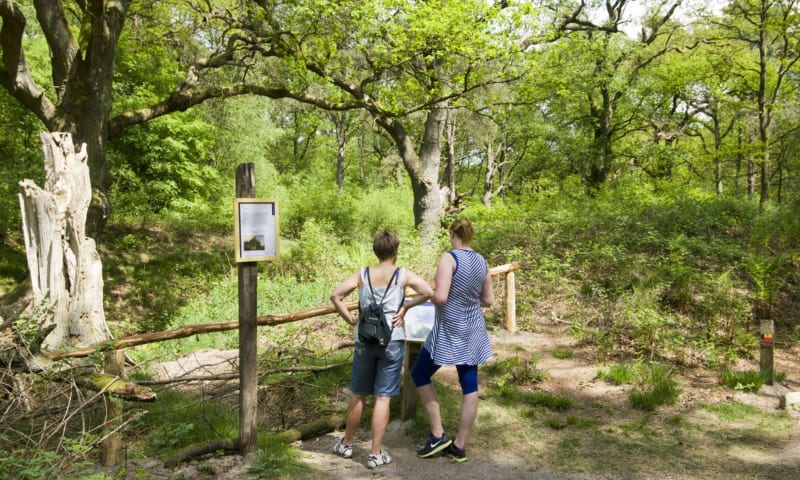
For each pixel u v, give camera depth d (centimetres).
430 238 1208
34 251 595
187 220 2019
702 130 3397
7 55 1103
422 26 1299
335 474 393
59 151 604
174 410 493
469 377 410
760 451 426
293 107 2867
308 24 1343
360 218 2147
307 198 2272
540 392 551
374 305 393
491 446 442
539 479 386
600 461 414
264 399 534
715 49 2342
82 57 1129
